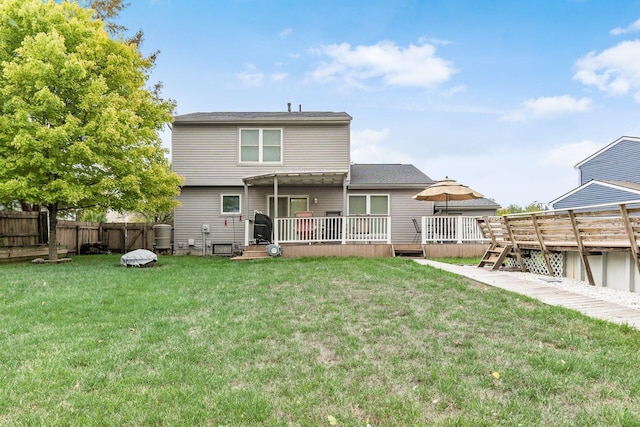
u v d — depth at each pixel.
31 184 9.65
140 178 11.20
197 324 4.31
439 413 2.39
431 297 5.54
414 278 7.07
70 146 9.59
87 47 10.52
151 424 2.26
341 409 2.44
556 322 4.24
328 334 3.95
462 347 3.53
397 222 15.09
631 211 5.48
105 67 11.05
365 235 12.70
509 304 5.07
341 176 12.73
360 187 14.86
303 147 14.91
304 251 12.20
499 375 2.89
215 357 3.31
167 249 14.95
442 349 3.48
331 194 15.09
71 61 9.63
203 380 2.85
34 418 2.30
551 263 8.11
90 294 5.89
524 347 3.47
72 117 9.62
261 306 5.16
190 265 9.87
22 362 3.17
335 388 2.71
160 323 4.33
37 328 4.14
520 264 8.61
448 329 4.05
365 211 15.11
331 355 3.39
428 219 12.65
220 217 14.94
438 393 2.64
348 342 3.70
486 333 3.93
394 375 2.93
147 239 16.50
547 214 7.46
